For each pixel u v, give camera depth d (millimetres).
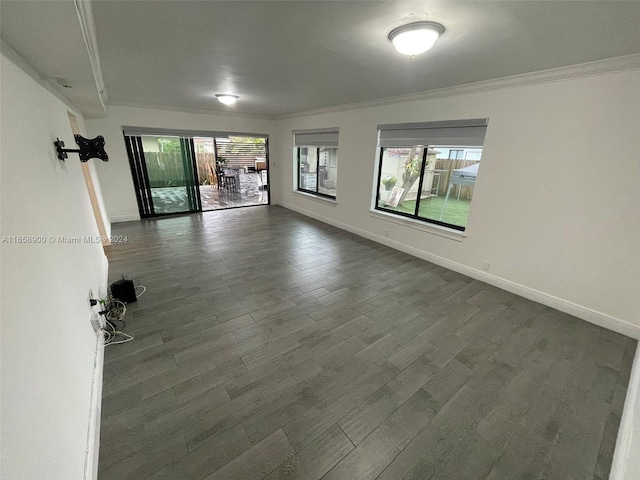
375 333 2363
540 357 2131
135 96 4359
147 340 2191
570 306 2707
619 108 2242
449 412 1664
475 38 1908
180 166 6098
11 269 844
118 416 1566
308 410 1650
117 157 5258
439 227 3826
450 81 3010
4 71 1120
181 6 1569
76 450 1151
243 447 1431
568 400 1763
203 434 1488
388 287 3178
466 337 2342
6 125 1032
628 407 1645
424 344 2244
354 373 1936
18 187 1031
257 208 7121
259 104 4922
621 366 2053
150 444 1427
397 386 1838
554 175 2662
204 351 2096
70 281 1512
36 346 933
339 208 5426
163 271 3422
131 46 2201
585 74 2342
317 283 3230
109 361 1966
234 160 10641
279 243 4559
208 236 4805
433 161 4020
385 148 4547
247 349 2133
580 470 1375
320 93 3867
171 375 1865
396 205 4730
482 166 3176
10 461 676
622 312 2428
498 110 2943
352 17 1683
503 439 1516
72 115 3229
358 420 1600
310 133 5859
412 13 1616
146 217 5898
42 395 916
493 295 3053
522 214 2934
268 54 2346
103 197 5266
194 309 2635
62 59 1576
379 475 1329
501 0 1437
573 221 2605
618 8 1445
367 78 3018
